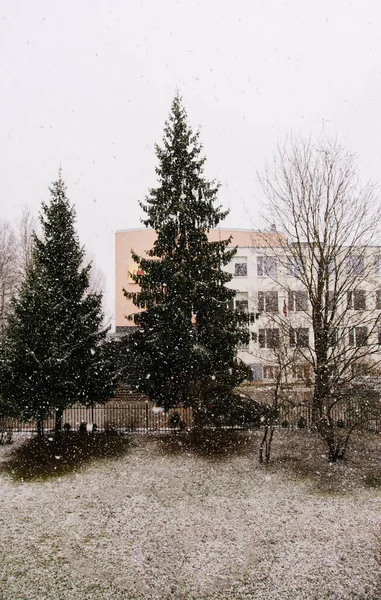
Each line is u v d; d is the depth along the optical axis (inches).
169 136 710.5
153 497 403.9
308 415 663.8
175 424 665.6
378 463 495.5
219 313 657.0
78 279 672.4
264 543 317.7
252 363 1215.6
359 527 339.9
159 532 335.3
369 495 403.5
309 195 572.4
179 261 684.1
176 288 647.1
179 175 692.1
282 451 546.9
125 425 673.6
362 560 292.2
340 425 662.5
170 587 265.6
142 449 560.1
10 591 260.1
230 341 652.1
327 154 564.7
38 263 653.9
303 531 335.0
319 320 582.9
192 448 564.4
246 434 634.2
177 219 684.1
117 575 278.1
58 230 672.4
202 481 444.8
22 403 567.8
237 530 338.3
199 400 642.2
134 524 348.8
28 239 1238.9
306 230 585.6
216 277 663.8
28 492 414.3
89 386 652.1
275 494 409.1
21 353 567.8
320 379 540.7
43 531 335.9
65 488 425.1
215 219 690.8
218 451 550.3
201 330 661.3
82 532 334.6
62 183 697.0
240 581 271.3
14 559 295.4
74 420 711.1
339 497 399.9
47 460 512.4
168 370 672.4
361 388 534.3
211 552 305.6
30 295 582.2
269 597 255.0
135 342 681.0
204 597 256.1
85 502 391.9
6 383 570.9
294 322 868.0
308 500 394.3
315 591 259.9
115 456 529.3
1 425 629.0
